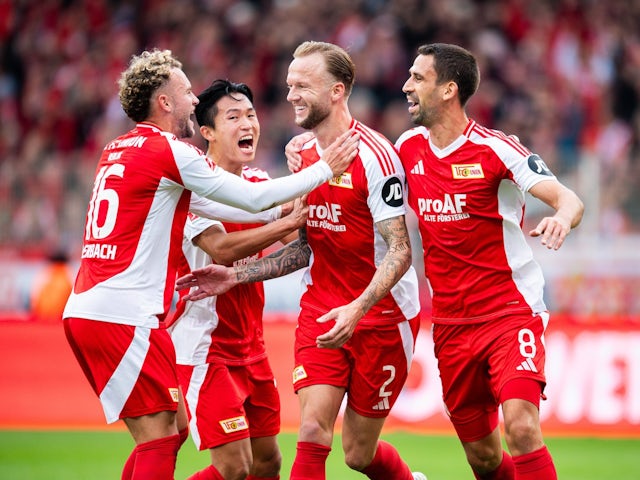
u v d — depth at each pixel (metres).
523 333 15.33
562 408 28.14
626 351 28.14
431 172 15.71
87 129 47.12
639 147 43.88
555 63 46.59
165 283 15.12
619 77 46.22
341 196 15.96
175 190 15.13
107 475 23.11
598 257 33.38
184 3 50.56
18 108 48.91
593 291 33.28
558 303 33.34
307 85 15.91
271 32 48.53
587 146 43.72
